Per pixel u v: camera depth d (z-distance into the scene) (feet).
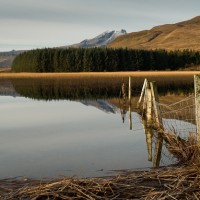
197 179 32.81
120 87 188.96
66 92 165.48
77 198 30.32
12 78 339.57
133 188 32.24
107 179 34.42
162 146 53.52
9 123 80.59
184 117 76.28
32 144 58.03
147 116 71.15
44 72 491.31
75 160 46.88
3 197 31.32
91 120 83.10
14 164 45.52
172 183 33.24
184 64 497.87
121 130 69.10
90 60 458.91
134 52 473.26
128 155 48.93
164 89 159.63
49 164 45.19
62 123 79.41
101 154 49.88
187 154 44.65
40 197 31.04
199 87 40.55
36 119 85.97
